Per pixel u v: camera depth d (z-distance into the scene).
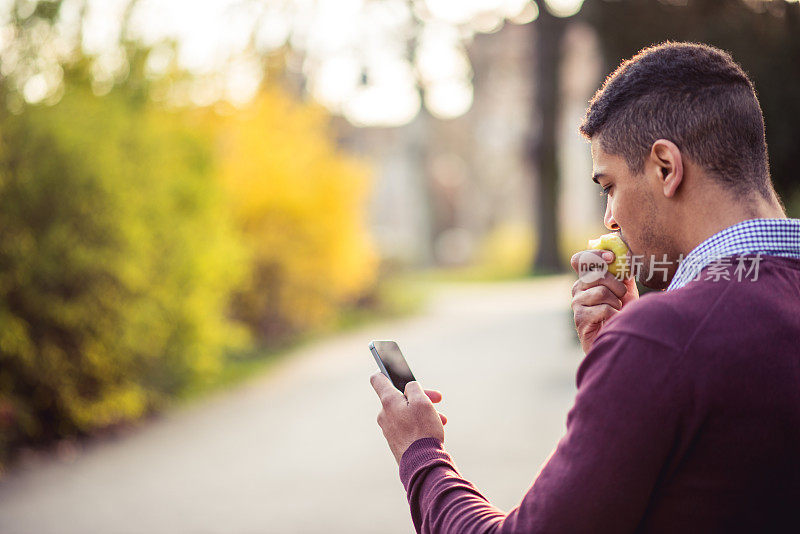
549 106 27.19
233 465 6.09
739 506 1.14
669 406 1.13
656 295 1.22
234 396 8.94
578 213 45.94
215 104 11.17
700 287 1.20
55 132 6.95
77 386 7.20
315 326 14.22
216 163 9.11
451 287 24.86
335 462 6.12
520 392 8.62
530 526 1.18
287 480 5.64
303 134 13.76
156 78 8.70
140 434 7.23
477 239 44.44
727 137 1.27
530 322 15.09
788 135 6.43
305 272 13.38
